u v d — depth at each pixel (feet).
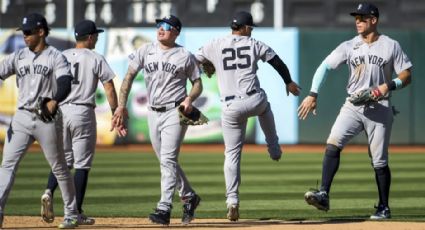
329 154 90.17
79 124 89.66
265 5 234.58
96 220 94.84
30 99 80.69
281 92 228.84
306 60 228.63
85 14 241.96
